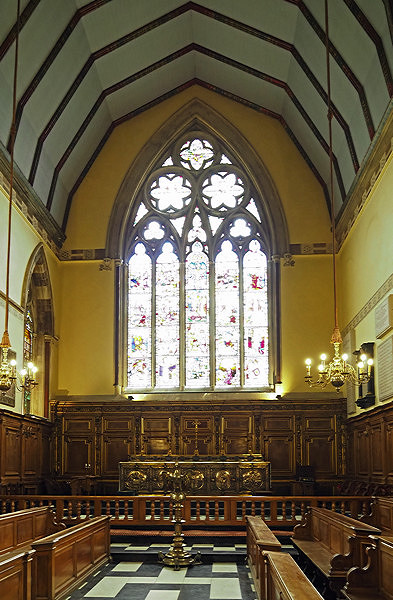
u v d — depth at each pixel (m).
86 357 24.52
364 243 20.03
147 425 23.80
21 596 8.84
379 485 17.19
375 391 19.08
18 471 20.17
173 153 25.78
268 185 25.00
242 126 25.31
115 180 25.39
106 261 25.00
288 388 23.80
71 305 24.88
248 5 19.55
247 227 25.38
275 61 21.42
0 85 17.17
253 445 23.34
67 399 24.20
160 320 24.97
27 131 19.81
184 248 25.39
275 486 23.05
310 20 17.97
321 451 23.22
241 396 23.92
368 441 19.86
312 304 24.28
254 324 24.73
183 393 24.08
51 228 23.55
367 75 17.36
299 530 14.66
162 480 21.02
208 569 14.12
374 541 9.32
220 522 17.38
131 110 25.16
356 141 20.08
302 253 24.56
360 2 15.56
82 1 18.06
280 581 7.00
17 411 20.22
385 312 17.23
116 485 23.42
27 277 20.97
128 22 20.03
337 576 10.29
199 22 21.73
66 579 11.55
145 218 25.64
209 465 20.98
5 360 14.44
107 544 15.04
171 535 16.80
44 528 15.50
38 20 17.00
